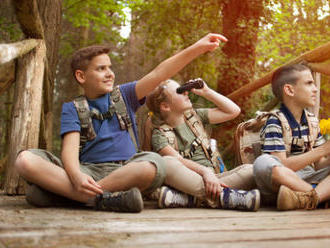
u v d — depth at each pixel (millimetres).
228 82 5547
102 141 2367
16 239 1233
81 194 2109
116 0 8703
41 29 3090
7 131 6414
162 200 2256
